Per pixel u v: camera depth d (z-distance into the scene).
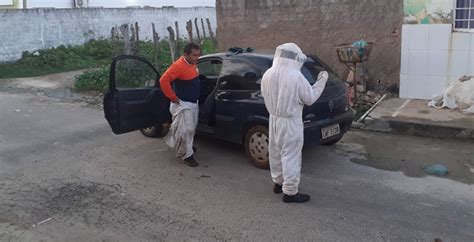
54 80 14.28
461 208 4.86
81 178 6.01
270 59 6.18
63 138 7.84
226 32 10.98
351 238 4.30
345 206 4.97
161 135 7.68
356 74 9.29
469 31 8.23
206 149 7.02
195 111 6.20
